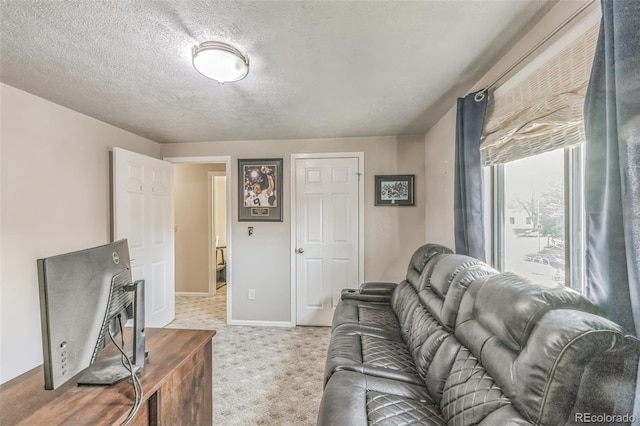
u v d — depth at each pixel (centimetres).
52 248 225
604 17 83
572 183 127
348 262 342
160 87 200
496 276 125
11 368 196
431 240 308
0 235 192
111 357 116
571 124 116
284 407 192
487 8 124
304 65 171
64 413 85
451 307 144
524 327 91
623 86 74
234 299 354
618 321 85
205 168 484
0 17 127
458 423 103
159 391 103
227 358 262
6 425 79
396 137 333
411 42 149
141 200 304
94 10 123
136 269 297
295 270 347
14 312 198
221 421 179
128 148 310
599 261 91
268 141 350
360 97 221
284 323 348
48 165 223
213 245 486
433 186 300
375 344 181
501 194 184
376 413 115
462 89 206
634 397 72
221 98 220
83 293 88
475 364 112
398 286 254
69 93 209
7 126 196
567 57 113
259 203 351
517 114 146
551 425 75
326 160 344
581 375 74
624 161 74
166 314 345
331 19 130
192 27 135
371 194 338
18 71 177
